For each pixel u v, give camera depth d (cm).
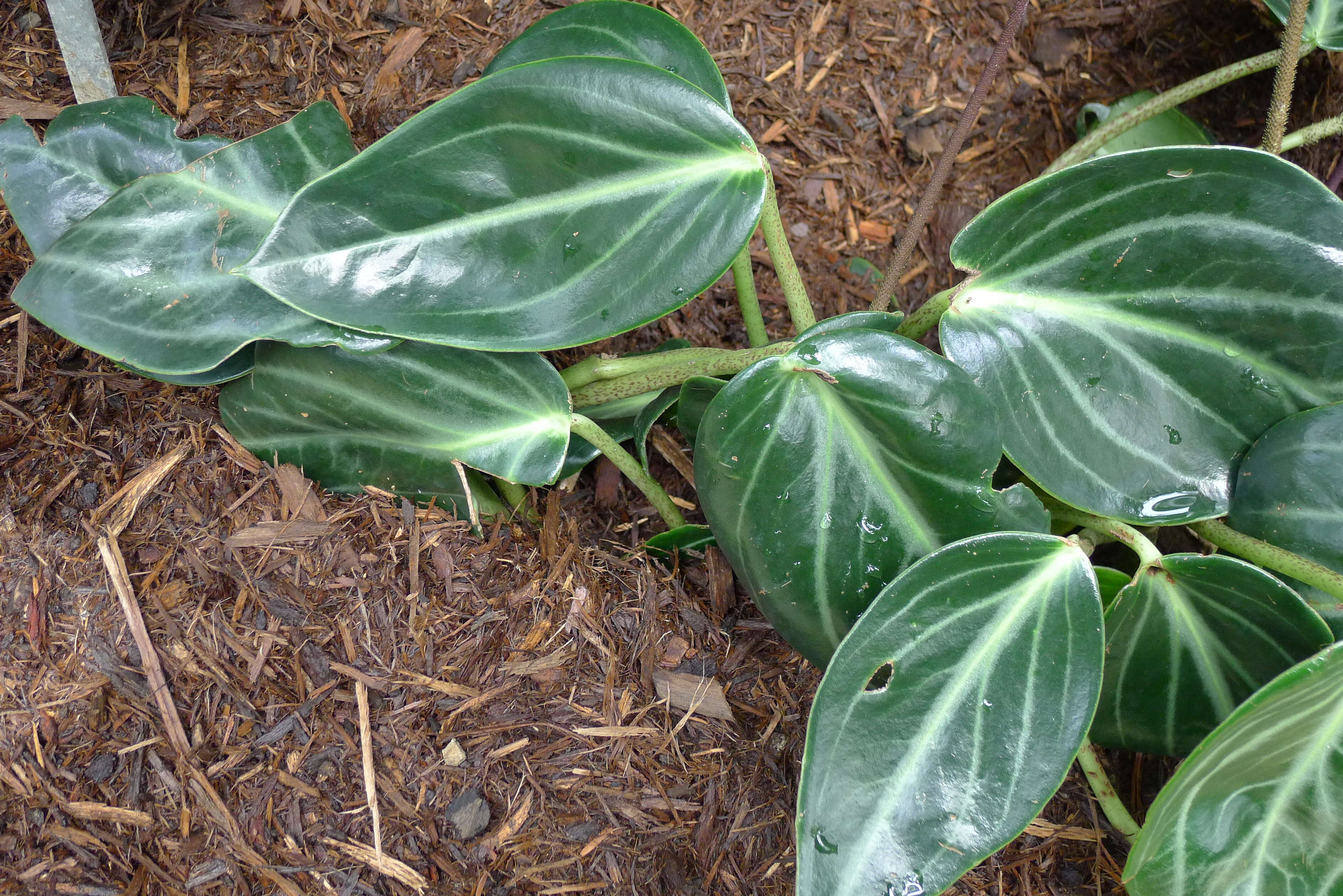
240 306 40
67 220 42
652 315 38
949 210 55
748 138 38
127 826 37
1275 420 41
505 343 38
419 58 50
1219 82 48
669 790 41
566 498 48
